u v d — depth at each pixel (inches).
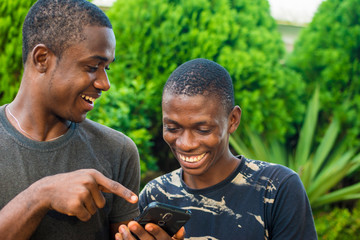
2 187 49.3
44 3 50.1
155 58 172.4
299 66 197.2
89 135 56.2
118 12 178.5
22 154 50.8
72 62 49.1
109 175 55.6
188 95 58.4
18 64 143.9
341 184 191.8
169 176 69.6
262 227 61.4
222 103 60.3
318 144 194.4
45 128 52.6
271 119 182.1
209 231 63.5
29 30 50.8
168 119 60.1
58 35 48.8
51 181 44.1
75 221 52.2
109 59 51.5
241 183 63.9
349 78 190.5
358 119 184.5
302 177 161.8
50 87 49.9
